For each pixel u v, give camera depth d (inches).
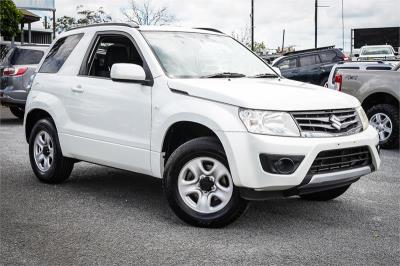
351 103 221.5
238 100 198.8
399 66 434.0
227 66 249.6
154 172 226.2
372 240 196.9
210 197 207.6
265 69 262.7
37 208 236.7
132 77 225.0
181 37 252.7
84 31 275.3
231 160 196.1
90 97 254.1
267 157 191.5
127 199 254.4
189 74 232.4
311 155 194.4
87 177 304.0
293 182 192.5
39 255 178.1
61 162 277.1
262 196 196.9
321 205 248.5
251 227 210.8
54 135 277.1
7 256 177.0
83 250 183.0
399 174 323.0
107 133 245.6
